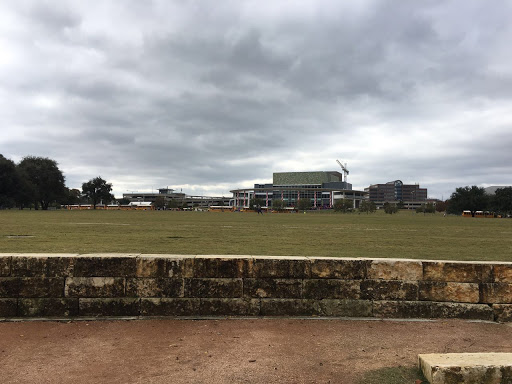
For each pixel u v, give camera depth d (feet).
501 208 342.03
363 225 133.59
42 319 20.33
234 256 21.91
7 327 19.34
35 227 94.22
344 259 21.66
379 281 21.59
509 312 21.30
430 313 21.48
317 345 17.56
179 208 556.51
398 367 15.26
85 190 452.35
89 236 70.18
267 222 149.59
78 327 19.44
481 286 21.48
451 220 208.74
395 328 19.93
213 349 16.89
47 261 20.68
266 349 16.99
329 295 21.50
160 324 19.95
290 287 21.44
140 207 540.52
